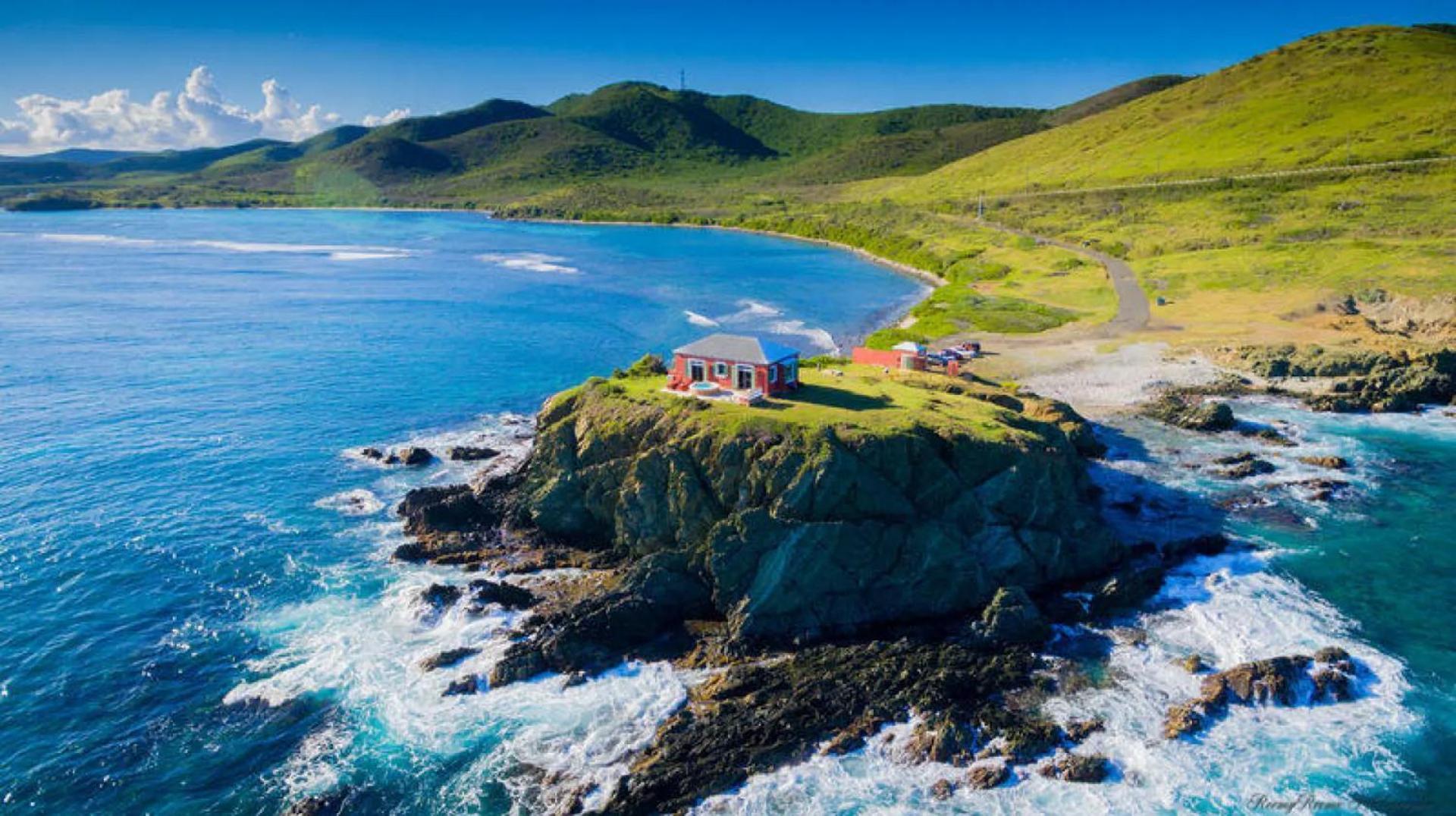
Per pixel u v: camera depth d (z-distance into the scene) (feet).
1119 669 135.74
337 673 135.95
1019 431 169.89
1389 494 200.44
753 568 148.97
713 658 138.62
